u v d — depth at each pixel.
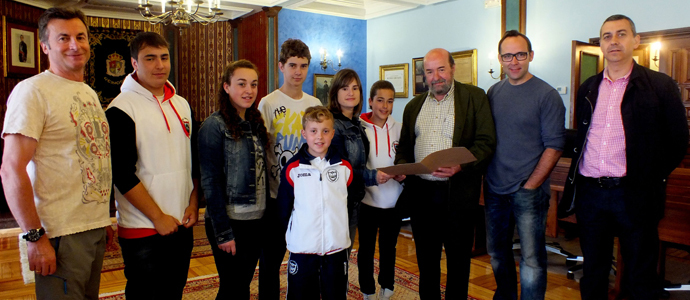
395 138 2.89
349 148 2.48
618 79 2.31
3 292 3.35
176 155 2.04
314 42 8.34
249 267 2.23
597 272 2.44
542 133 2.42
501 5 6.62
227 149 2.12
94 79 7.70
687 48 5.18
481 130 2.49
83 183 1.73
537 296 2.49
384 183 2.70
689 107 5.22
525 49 2.41
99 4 7.25
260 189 2.22
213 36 8.66
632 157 2.24
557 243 4.37
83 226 1.73
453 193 2.48
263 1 7.64
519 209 2.48
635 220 2.29
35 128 1.58
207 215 2.21
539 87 2.43
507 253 2.63
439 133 2.58
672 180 2.97
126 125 1.88
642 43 5.53
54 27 1.70
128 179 1.86
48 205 1.64
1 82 6.18
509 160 2.48
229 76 2.16
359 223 2.80
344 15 8.66
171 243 2.04
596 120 2.37
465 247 2.53
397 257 4.14
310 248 2.21
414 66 8.12
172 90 2.14
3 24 6.14
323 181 2.23
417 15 8.04
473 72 7.18
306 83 8.29
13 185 1.54
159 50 1.99
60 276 1.67
